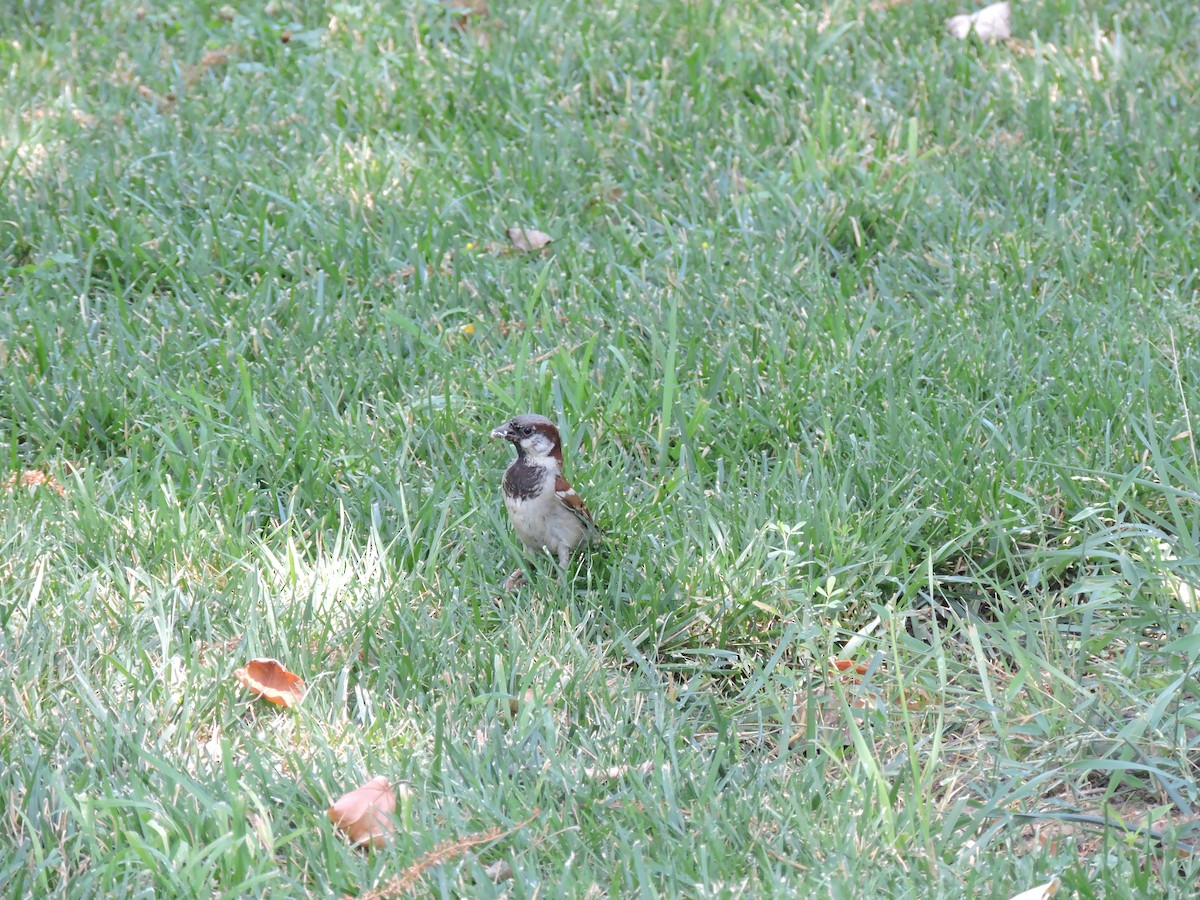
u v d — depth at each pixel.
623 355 11.12
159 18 17.62
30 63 16.28
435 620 8.50
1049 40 16.61
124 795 6.98
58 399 10.54
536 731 7.50
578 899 6.27
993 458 9.79
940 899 6.21
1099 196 13.41
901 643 8.26
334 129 14.78
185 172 13.87
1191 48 16.38
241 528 9.34
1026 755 7.61
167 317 11.73
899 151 14.28
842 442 10.10
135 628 8.23
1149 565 8.34
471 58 16.22
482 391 10.75
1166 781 7.12
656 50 16.31
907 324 11.38
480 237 12.93
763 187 13.54
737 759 7.45
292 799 6.91
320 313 11.77
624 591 8.85
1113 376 10.62
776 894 6.15
